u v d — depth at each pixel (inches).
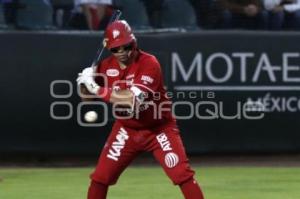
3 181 1278.3
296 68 1503.4
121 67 823.1
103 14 1509.6
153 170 1416.1
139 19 1510.8
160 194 1144.8
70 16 1509.6
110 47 797.2
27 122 1466.5
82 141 1477.6
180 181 822.5
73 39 1462.8
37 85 1462.8
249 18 1530.5
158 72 815.1
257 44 1497.3
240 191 1173.1
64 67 1464.1
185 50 1482.5
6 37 1456.7
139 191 1170.6
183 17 1525.6
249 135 1502.2
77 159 1546.5
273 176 1330.0
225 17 1526.8
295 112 1508.4
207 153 1498.5
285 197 1120.8
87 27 1510.8
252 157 1555.1
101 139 1476.4
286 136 1510.8
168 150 826.2
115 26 800.3
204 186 1220.5
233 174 1355.8
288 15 1537.9
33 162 1530.5
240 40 1493.6
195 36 1485.0
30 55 1460.4
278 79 1502.2
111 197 1117.7
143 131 833.5
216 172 1381.6
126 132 838.5
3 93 1456.7
